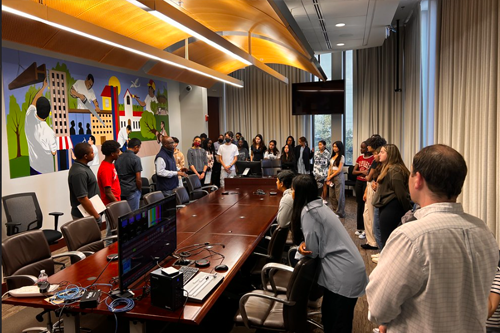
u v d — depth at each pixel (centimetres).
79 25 272
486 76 379
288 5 545
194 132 970
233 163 823
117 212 402
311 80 1017
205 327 323
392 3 539
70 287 232
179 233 349
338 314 248
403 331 131
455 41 474
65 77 584
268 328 246
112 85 701
